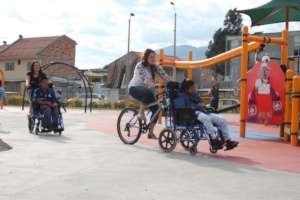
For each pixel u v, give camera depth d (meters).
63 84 57.97
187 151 8.77
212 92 21.81
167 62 17.91
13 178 6.01
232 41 59.91
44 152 8.29
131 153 8.36
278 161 7.87
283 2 12.52
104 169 6.75
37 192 5.32
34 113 11.56
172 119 8.59
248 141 11.02
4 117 18.70
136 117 9.63
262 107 11.66
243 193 5.41
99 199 5.07
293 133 10.27
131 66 68.06
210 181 6.05
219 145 8.33
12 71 70.75
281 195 5.35
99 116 21.38
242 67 11.98
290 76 11.18
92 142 9.98
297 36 48.84
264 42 12.30
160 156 8.09
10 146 8.78
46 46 69.44
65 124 15.34
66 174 6.34
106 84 71.44
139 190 5.50
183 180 6.08
